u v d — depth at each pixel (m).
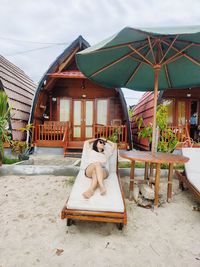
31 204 3.33
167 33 2.19
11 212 3.04
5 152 7.26
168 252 2.23
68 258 2.09
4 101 5.55
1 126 5.46
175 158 3.22
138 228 2.69
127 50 3.65
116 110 9.72
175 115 10.12
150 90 4.91
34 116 8.27
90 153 3.67
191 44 3.13
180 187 4.11
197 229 2.70
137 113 11.37
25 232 2.53
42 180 4.55
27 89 9.59
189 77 4.28
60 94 9.76
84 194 2.69
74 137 9.81
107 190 2.92
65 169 4.94
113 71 4.16
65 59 8.45
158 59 3.35
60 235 2.49
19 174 4.97
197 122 10.27
